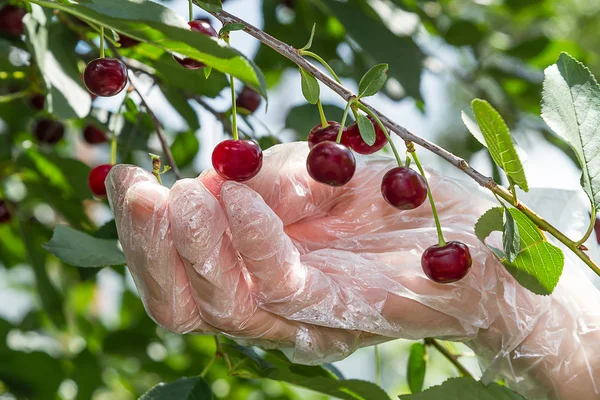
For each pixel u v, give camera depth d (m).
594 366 0.73
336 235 0.74
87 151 1.25
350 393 0.74
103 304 1.44
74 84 0.79
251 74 0.57
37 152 0.91
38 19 0.77
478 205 0.76
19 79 0.91
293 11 1.00
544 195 0.78
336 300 0.69
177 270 0.67
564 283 0.75
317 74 0.65
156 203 0.66
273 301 0.68
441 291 0.71
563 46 1.05
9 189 0.99
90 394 0.97
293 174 0.73
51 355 0.96
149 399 0.72
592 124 0.64
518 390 0.74
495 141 0.62
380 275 0.71
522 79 1.06
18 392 0.95
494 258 0.73
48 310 0.97
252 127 0.85
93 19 0.58
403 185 0.64
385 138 0.67
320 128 0.68
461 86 1.16
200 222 0.65
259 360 0.74
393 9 0.96
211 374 1.01
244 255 0.67
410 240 0.73
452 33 1.03
